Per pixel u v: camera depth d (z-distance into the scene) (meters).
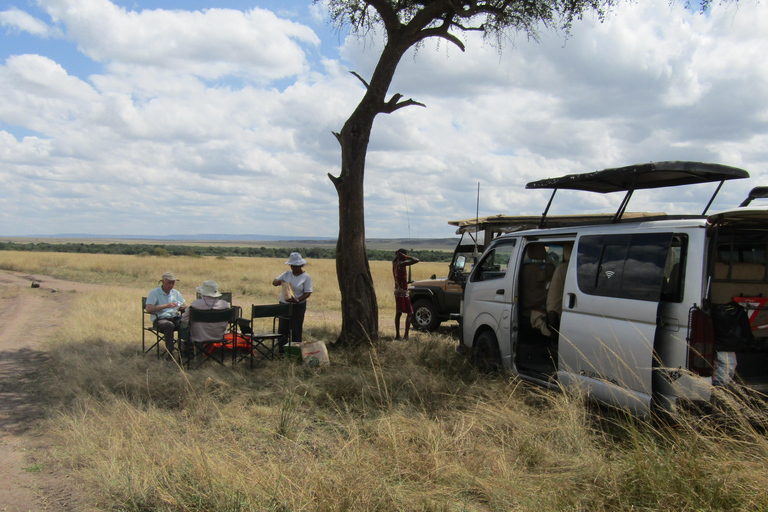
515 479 3.52
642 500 3.21
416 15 8.55
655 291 4.22
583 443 4.05
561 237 5.68
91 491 3.56
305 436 4.57
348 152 8.45
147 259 39.00
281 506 3.20
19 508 3.33
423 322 11.48
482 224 10.48
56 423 4.87
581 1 9.15
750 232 4.50
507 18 9.70
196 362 7.28
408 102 8.59
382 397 5.43
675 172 4.93
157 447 4.08
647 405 4.14
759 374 4.36
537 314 6.12
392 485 3.53
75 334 9.53
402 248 9.67
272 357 7.42
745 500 3.05
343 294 8.59
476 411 4.79
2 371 7.23
